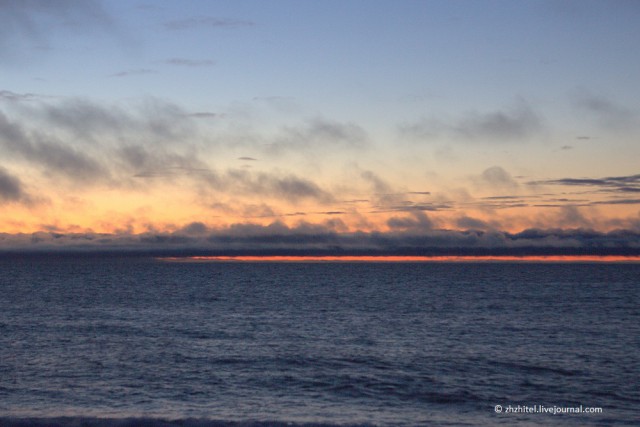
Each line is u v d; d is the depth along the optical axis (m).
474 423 21.00
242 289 108.00
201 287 114.75
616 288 109.88
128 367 31.38
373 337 42.97
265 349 37.28
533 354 35.44
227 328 48.44
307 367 31.48
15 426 18.92
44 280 145.38
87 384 27.55
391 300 79.44
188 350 36.81
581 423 21.14
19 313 60.84
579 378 28.94
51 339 41.66
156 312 62.31
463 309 65.44
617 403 24.48
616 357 34.41
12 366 31.44
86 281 140.88
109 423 19.12
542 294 91.69
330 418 21.62
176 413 22.27
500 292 97.50
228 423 19.27
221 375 29.53
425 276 187.62
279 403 24.27
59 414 21.50
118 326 49.59
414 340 41.47
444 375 29.55
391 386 27.25
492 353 35.78
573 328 48.12
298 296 88.25
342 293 95.81
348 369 30.98
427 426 20.38
